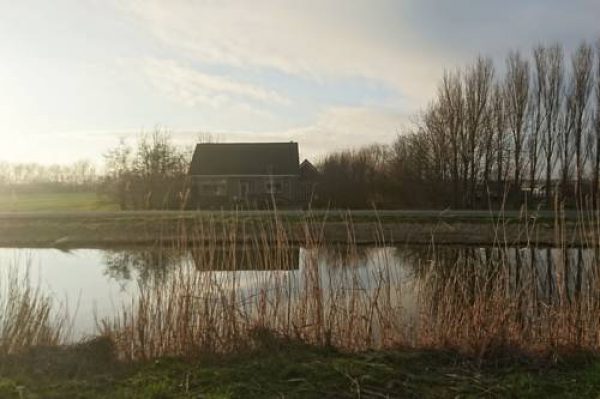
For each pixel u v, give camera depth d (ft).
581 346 15.48
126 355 14.98
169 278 18.26
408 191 107.45
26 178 171.22
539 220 58.70
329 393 11.70
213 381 12.29
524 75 103.55
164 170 92.07
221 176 111.14
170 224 61.26
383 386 12.14
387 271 19.34
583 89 99.40
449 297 17.48
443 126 105.50
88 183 162.91
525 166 103.65
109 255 54.85
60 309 22.99
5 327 15.69
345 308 17.15
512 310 16.81
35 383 12.15
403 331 16.70
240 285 17.83
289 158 116.16
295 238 21.22
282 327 16.72
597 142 98.68
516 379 12.66
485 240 59.57
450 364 13.93
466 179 104.27
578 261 19.40
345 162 117.08
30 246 62.08
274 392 11.69
